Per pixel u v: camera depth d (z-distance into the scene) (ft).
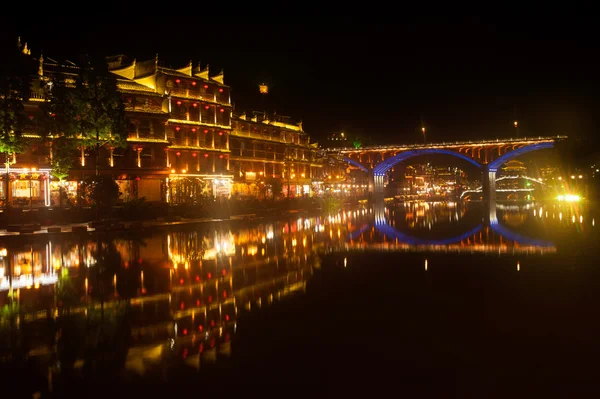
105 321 37.58
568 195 403.75
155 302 43.70
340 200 340.59
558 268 60.23
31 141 146.92
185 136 202.49
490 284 50.88
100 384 25.46
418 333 33.78
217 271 60.18
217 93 219.20
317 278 55.26
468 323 36.09
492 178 459.32
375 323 36.35
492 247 84.53
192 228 129.08
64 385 25.38
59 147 136.15
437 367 27.35
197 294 46.91
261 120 284.61
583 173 329.93
